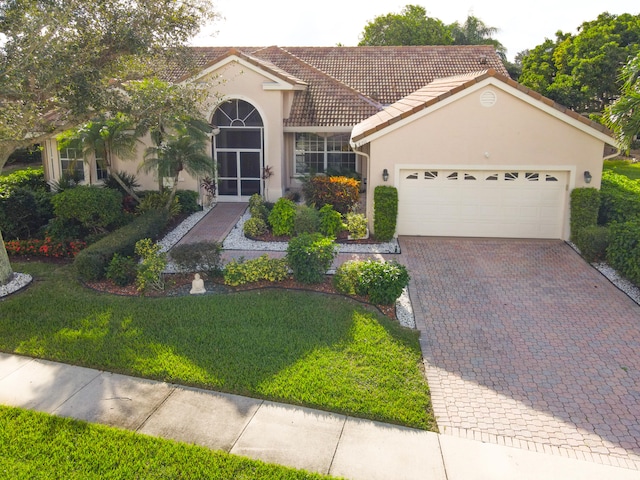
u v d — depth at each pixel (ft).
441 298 40.88
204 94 50.44
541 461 22.44
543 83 138.51
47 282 42.91
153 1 41.88
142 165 58.59
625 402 26.96
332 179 62.95
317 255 40.70
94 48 40.01
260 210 61.11
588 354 32.07
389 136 54.49
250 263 42.06
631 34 133.90
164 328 33.88
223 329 33.65
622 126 45.55
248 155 71.77
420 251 52.54
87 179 70.74
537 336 34.47
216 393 26.91
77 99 39.58
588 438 24.07
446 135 53.78
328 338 32.50
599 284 43.75
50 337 32.68
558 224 55.57
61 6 36.94
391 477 21.12
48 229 53.06
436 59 94.38
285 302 37.93
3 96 36.68
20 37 36.19
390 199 54.19
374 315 36.14
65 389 27.25
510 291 42.32
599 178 53.11
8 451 22.08
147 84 48.55
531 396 27.45
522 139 53.11
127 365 29.17
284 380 27.73
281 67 83.51
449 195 56.13
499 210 55.98
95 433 23.30
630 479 21.49
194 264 42.73
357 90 83.20
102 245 45.11
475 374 29.63
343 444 23.12
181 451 22.16
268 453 22.39
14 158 110.93
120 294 40.27
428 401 26.50
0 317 35.63
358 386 27.35
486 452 22.90
